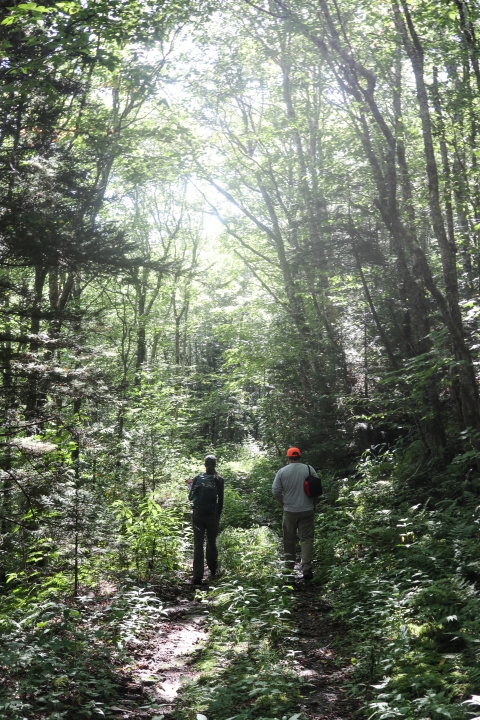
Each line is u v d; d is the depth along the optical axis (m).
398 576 7.68
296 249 18.16
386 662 5.33
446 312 10.46
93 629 6.50
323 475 16.86
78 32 9.69
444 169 14.08
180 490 14.20
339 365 18.39
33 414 9.18
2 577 9.47
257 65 22.45
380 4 14.18
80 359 10.02
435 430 12.09
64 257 9.89
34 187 10.00
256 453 25.33
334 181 17.28
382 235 18.41
